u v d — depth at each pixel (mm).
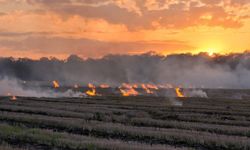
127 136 36719
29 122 44750
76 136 34031
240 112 64375
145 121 46406
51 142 31312
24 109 58875
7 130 36219
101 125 41000
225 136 36344
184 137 35062
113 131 38188
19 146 30422
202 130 41531
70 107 64312
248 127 43469
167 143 33969
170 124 44500
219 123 48844
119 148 28062
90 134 37875
